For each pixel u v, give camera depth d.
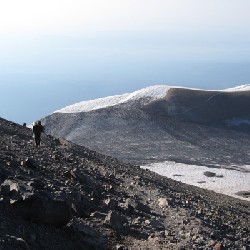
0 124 44.16
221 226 24.44
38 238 13.78
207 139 159.88
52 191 18.08
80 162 31.75
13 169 19.58
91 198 20.70
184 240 18.97
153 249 16.91
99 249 15.42
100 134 164.62
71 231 15.19
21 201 14.17
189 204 28.66
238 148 148.75
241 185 90.69
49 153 29.73
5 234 12.72
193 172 105.06
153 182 35.50
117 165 41.78
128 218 19.89
